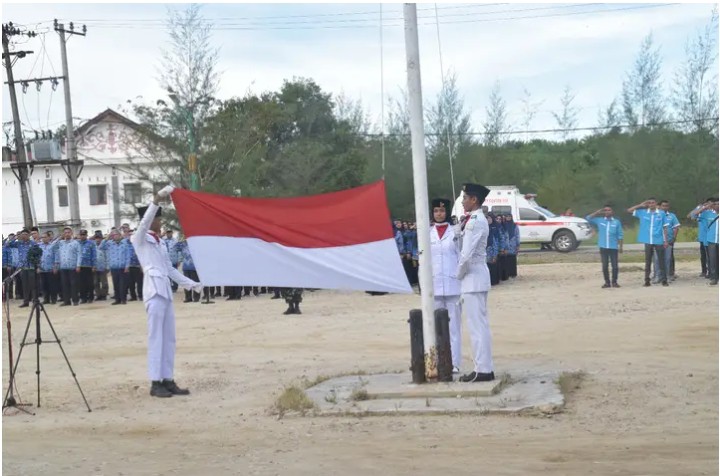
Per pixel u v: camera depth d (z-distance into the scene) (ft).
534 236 136.77
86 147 187.93
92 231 188.24
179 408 39.22
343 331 62.34
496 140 183.42
